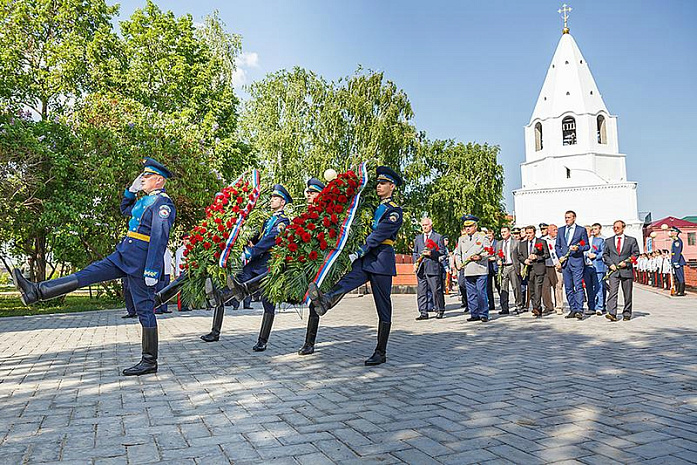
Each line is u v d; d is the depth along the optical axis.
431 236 12.89
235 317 13.53
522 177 65.50
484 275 11.93
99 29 23.19
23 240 21.02
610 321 11.55
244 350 8.24
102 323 12.54
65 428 4.38
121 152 17.91
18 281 5.88
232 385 5.86
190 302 8.23
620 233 11.66
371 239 6.88
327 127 41.22
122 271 6.43
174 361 7.31
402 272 22.16
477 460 3.64
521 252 13.30
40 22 21.86
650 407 4.82
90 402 5.18
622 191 59.28
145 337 6.50
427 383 5.85
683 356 7.28
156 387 5.79
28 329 11.37
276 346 8.62
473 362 7.01
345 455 3.75
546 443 3.95
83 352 8.17
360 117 41.09
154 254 6.35
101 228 18.39
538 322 11.56
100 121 18.42
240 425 4.43
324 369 6.70
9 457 3.74
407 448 3.88
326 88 42.81
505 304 13.77
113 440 4.09
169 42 25.81
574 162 61.47
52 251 19.92
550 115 62.44
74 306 18.66
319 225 6.95
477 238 12.10
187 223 20.33
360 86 41.47
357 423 4.45
